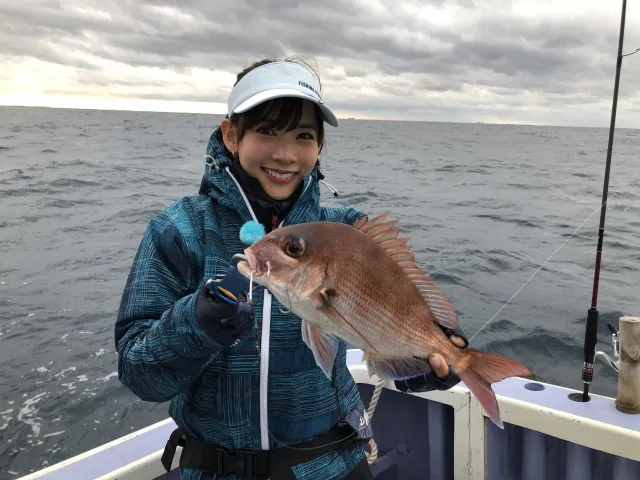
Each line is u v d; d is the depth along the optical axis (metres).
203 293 1.30
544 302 7.40
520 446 2.58
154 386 1.38
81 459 2.18
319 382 1.64
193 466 1.60
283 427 1.58
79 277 8.72
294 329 1.58
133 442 2.32
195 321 1.27
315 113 1.67
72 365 5.68
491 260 9.82
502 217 14.84
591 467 2.38
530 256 10.18
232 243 1.63
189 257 1.56
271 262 1.29
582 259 9.97
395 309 1.45
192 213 1.65
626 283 8.34
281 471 1.56
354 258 1.39
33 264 9.45
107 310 7.24
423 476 2.82
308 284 1.32
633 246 11.17
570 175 27.88
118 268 9.28
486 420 2.57
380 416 2.95
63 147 38.69
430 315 1.51
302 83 1.62
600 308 7.12
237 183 1.68
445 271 9.02
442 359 1.45
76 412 4.84
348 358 3.15
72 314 7.07
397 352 1.46
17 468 4.10
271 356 1.56
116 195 17.97
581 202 17.98
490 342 6.06
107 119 110.69
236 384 1.54
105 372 5.54
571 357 5.72
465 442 2.60
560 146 64.19
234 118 1.66
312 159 1.69
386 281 1.44
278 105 1.56
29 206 15.35
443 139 78.00
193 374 1.37
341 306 1.37
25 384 5.29
